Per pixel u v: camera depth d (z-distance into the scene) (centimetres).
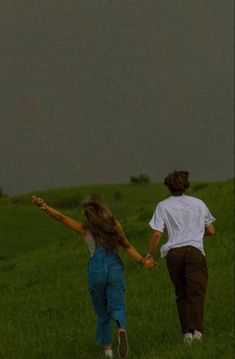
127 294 2259
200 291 1338
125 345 1217
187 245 1338
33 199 1243
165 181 1368
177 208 1347
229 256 2631
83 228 1261
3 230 5369
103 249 1252
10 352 1670
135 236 3278
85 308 2177
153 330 1661
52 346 1620
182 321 1354
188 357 1171
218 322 1675
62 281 2742
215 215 3322
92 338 1648
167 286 2333
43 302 2369
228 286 2177
